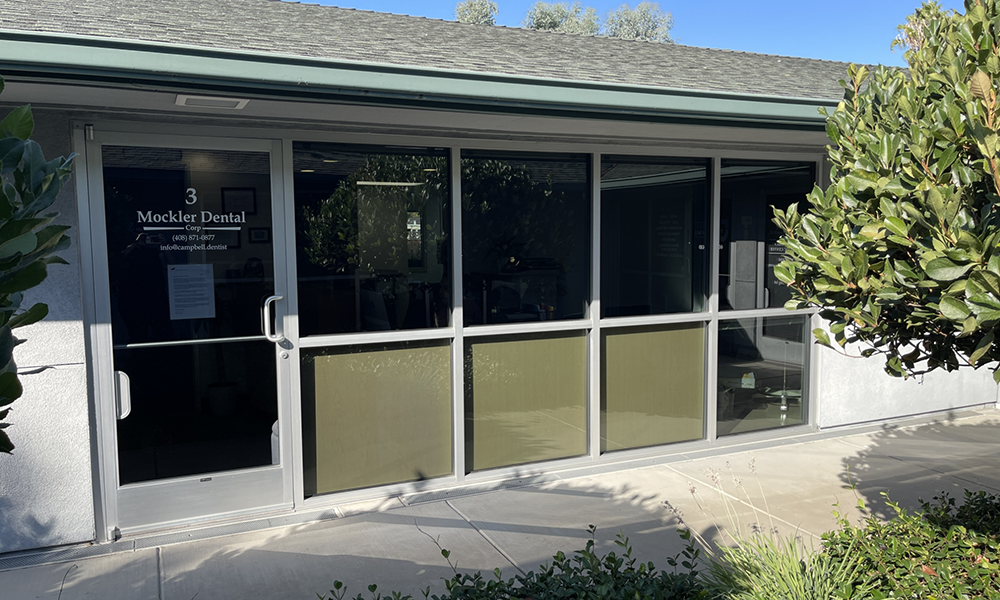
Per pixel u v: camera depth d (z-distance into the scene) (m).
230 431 4.82
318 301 5.02
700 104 4.61
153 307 4.57
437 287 5.39
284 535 4.60
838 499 5.15
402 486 5.33
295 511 4.98
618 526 4.71
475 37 6.43
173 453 4.68
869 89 3.28
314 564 4.18
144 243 4.53
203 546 4.44
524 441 5.78
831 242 2.96
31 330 4.24
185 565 4.18
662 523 4.75
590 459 5.95
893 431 6.97
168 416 4.65
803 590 2.97
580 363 5.92
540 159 5.67
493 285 5.57
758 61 7.82
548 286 5.76
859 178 2.83
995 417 7.44
